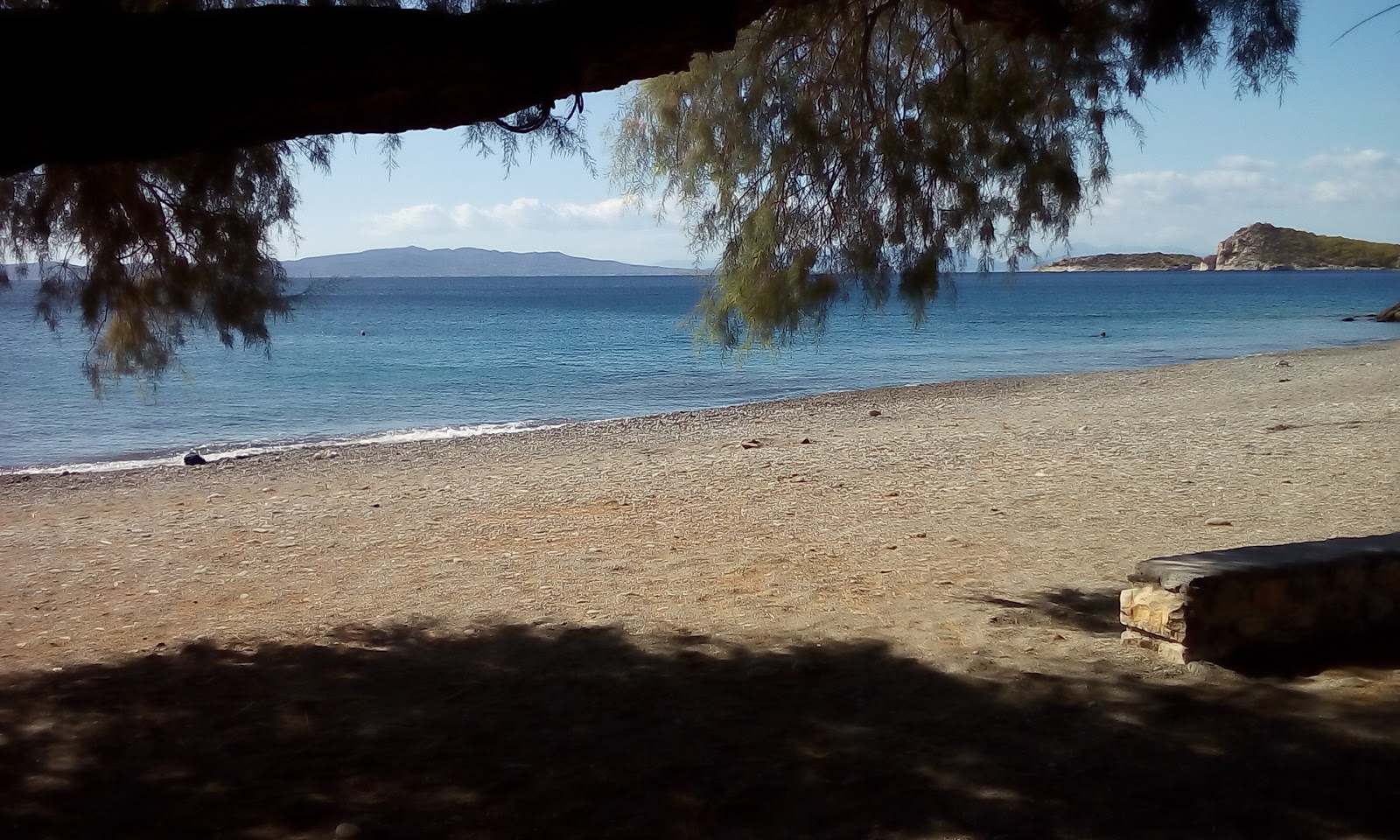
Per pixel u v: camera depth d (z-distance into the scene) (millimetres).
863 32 7078
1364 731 4543
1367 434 14328
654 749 4621
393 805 4098
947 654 5957
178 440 21188
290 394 29516
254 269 6496
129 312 6688
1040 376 29594
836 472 13336
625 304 110875
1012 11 5324
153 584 8789
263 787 4312
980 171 6906
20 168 3721
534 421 23984
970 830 3773
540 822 3914
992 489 11680
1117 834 3715
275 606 7848
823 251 7230
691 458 15383
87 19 3629
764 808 3990
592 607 7375
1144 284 158000
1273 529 9078
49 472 16656
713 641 6391
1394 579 5852
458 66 3900
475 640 6621
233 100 3705
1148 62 5605
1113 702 5031
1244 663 5582
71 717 5277
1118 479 11977
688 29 4168
